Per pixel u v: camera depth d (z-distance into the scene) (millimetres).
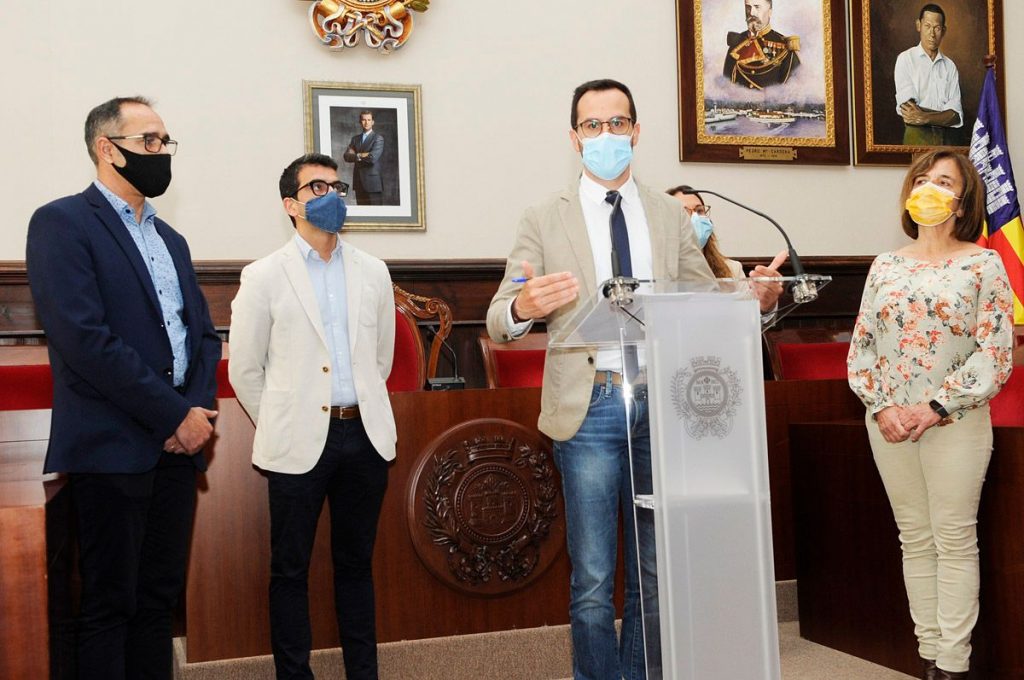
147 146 2385
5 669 1780
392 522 3018
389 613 2996
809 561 3449
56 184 4469
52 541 2014
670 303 1836
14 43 4434
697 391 1843
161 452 2357
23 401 3533
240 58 4684
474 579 3049
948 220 2773
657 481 1811
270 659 2900
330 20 4676
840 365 4504
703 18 5219
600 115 2238
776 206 5336
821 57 5383
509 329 2141
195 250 4613
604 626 2189
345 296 2756
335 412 2648
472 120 4961
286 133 4730
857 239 5453
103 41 4531
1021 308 4973
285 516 2594
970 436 2629
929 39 5508
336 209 2670
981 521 2760
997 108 5238
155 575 2422
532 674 3076
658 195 2400
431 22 4914
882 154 5441
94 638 2229
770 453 3576
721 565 1828
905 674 3012
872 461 3129
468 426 3076
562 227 2301
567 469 2232
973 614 2664
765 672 1838
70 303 2203
